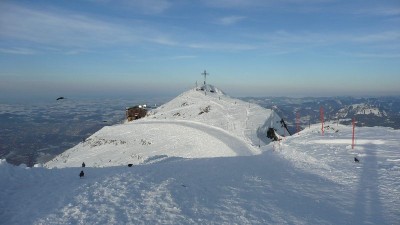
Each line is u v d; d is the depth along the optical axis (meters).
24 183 18.83
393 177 19.69
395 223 13.00
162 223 12.49
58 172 22.50
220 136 58.34
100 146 69.12
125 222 12.48
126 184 17.73
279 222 13.03
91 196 15.55
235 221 12.98
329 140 35.03
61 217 12.88
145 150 60.84
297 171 23.09
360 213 14.19
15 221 12.77
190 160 28.77
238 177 20.88
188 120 76.81
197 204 14.84
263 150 40.69
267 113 73.38
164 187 17.33
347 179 19.94
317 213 14.18
